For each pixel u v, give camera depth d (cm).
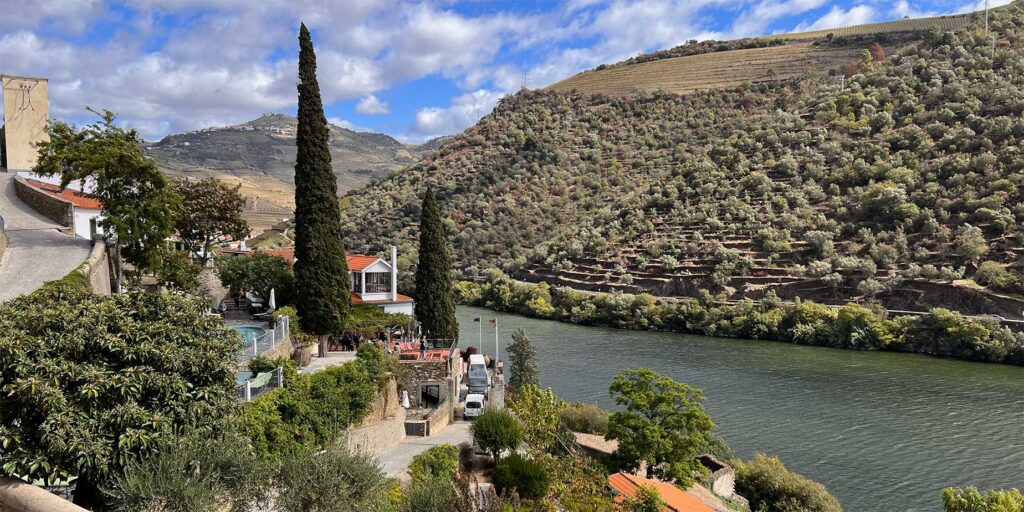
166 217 2712
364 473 1330
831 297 8712
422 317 4672
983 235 8481
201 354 1271
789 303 8538
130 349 1170
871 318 7706
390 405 2856
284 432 1944
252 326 3102
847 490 3819
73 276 2059
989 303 7575
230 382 1329
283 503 1223
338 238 3250
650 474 3309
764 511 3631
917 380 6112
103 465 1046
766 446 4469
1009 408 5197
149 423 1115
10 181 4006
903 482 3900
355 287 4481
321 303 3138
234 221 4141
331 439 2011
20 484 997
